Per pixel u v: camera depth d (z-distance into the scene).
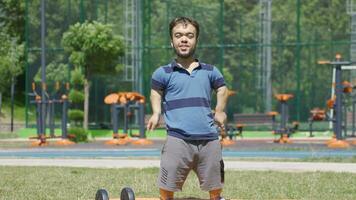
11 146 43.03
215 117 12.84
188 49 12.69
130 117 54.84
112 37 51.56
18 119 72.69
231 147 41.81
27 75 56.34
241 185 22.17
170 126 12.66
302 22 54.59
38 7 56.44
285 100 47.28
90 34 51.19
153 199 14.09
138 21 56.34
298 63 54.47
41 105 44.38
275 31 54.94
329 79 53.94
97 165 29.98
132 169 27.78
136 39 56.31
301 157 34.25
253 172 26.55
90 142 47.12
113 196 19.53
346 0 54.06
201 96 12.66
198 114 12.59
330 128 53.44
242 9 55.41
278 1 54.94
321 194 20.06
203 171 12.69
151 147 41.97
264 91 54.91
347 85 45.72
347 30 54.00
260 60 55.03
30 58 56.38
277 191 20.69
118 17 56.34
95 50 51.16
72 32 51.75
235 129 50.69
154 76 12.80
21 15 82.31
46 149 40.47
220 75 12.95
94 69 52.50
